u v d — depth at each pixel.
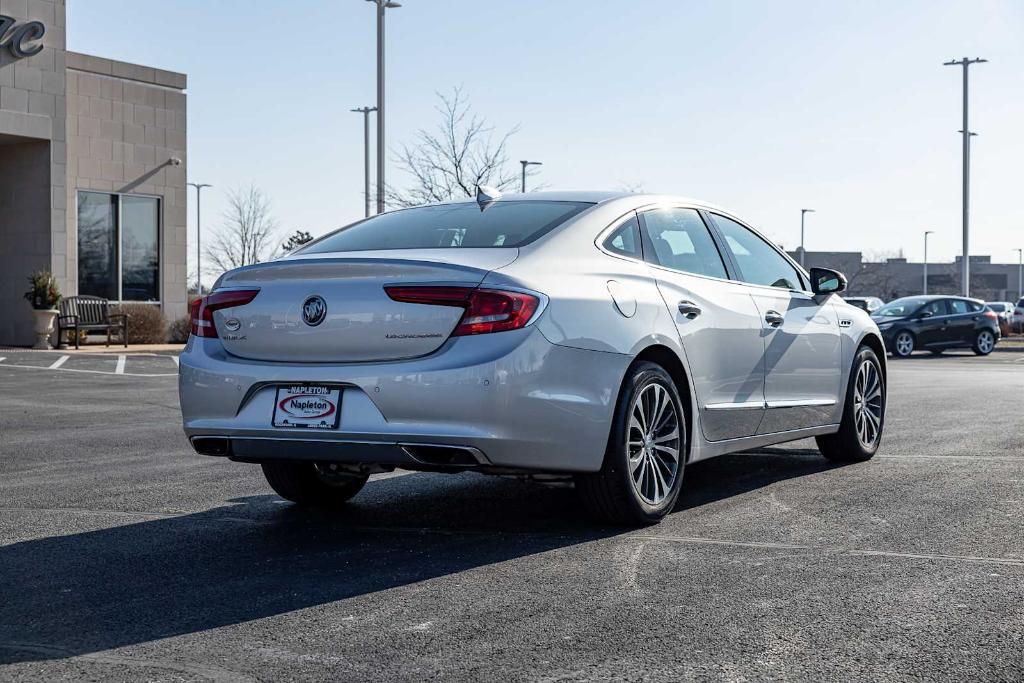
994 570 4.50
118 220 25.12
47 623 3.88
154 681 3.28
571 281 5.11
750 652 3.49
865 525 5.40
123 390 13.79
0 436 9.23
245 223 55.03
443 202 6.07
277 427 4.92
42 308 21.89
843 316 7.28
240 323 5.12
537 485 6.72
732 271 6.39
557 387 4.88
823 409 7.02
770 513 5.72
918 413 10.82
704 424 5.86
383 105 25.09
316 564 4.71
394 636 3.70
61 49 22.50
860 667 3.35
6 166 23.03
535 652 3.52
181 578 4.49
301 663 3.43
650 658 3.45
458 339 4.73
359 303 4.86
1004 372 19.11
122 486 6.72
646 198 6.00
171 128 26.17
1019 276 108.44
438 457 4.75
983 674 3.29
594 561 4.71
